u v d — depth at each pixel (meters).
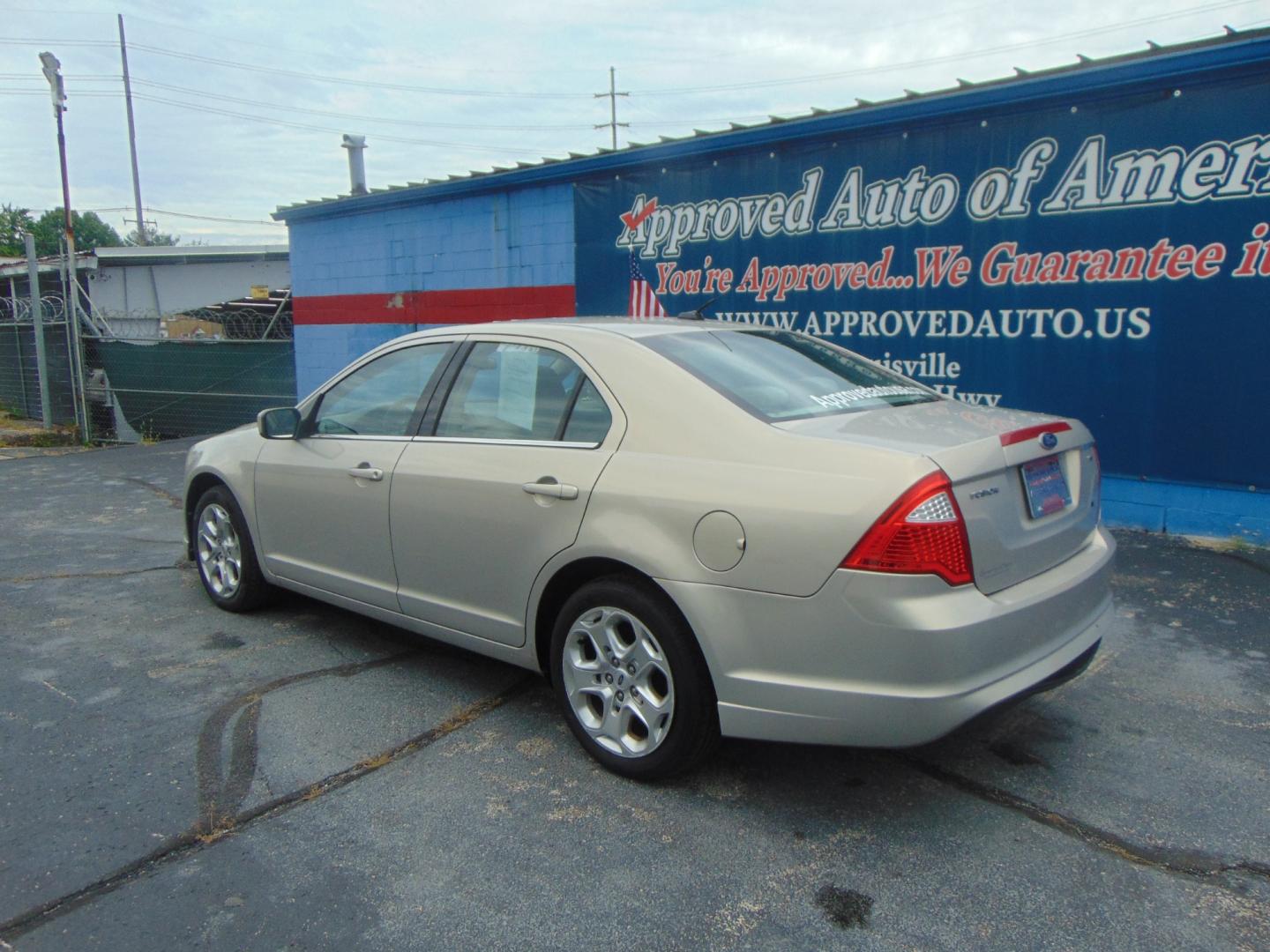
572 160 9.22
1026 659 2.91
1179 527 6.34
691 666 3.06
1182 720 3.73
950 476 2.75
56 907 2.65
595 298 9.36
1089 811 3.09
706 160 8.31
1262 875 2.73
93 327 15.55
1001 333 6.91
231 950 2.47
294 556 4.71
